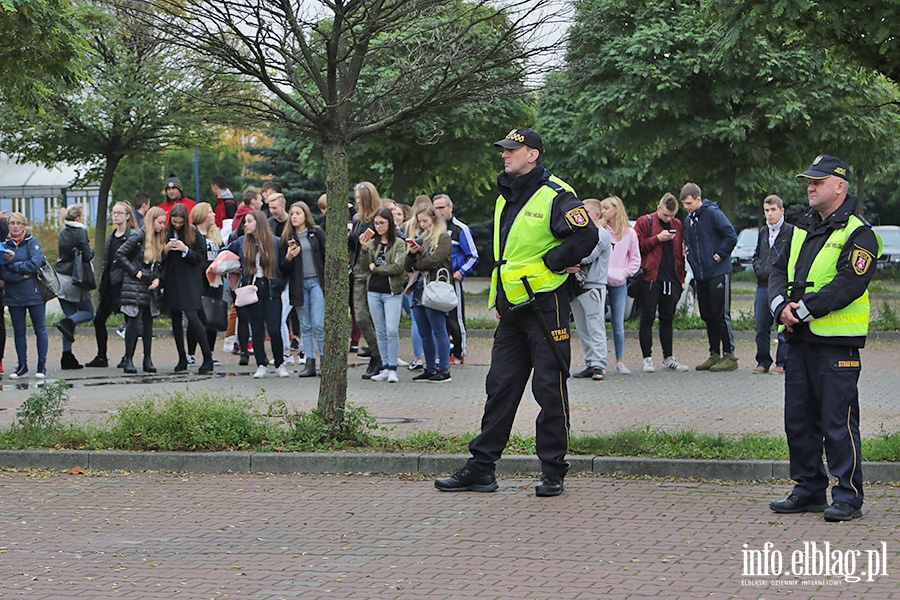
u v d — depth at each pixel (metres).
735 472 8.40
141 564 6.43
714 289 14.21
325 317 9.52
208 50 9.06
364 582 6.01
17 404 12.13
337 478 8.74
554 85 9.44
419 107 9.27
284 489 8.38
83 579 6.14
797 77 22.62
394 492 8.22
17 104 12.99
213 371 14.82
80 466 9.18
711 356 14.49
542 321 8.00
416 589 5.87
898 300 24.09
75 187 24.14
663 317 14.40
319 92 10.05
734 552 6.49
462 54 9.06
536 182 8.18
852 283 7.22
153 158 22.33
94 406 11.84
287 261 13.82
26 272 14.12
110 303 15.10
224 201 17.97
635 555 6.45
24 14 11.48
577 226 7.92
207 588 5.95
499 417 8.16
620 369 14.11
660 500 7.79
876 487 8.10
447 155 24.02
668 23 22.83
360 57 9.41
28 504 7.98
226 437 9.28
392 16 9.02
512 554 6.52
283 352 14.47
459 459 8.79
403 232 14.42
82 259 15.17
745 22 10.27
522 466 8.80
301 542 6.87
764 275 13.88
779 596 5.68
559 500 7.86
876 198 48.53
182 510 7.75
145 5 8.97
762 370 14.10
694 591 5.77
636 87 22.91
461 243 14.83
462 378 13.86
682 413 11.09
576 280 8.25
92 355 16.88
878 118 23.11
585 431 10.06
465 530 7.09
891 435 9.10
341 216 9.45
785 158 24.36
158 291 14.58
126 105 20.03
